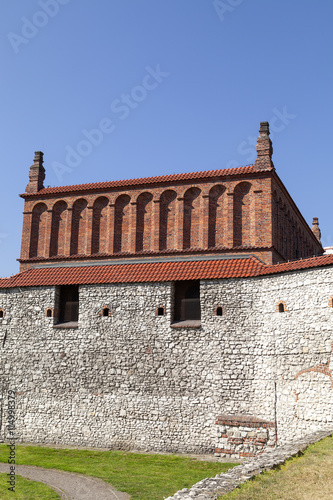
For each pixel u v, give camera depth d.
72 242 41.09
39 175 43.53
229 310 33.69
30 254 41.88
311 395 29.53
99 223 41.00
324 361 29.27
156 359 34.66
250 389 32.16
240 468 19.88
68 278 38.16
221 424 32.00
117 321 36.06
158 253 38.38
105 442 34.66
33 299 38.56
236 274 33.97
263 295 32.94
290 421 30.19
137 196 40.09
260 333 32.53
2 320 39.06
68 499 23.53
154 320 35.22
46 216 42.25
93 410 35.38
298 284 31.27
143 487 25.16
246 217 37.28
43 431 36.22
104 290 36.88
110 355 35.75
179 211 38.75
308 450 22.36
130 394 34.75
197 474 27.66
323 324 29.64
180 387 33.75
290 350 30.92
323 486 17.81
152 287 35.75
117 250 39.91
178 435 33.22
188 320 35.19
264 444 30.75
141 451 33.56
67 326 37.16
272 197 37.31
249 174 37.44
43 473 28.27
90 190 41.28
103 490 24.78
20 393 37.38
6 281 39.75
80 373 36.16
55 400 36.38
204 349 33.75
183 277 34.97
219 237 37.66
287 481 18.38
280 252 38.72
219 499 16.39
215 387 33.00
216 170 39.22
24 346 38.00
